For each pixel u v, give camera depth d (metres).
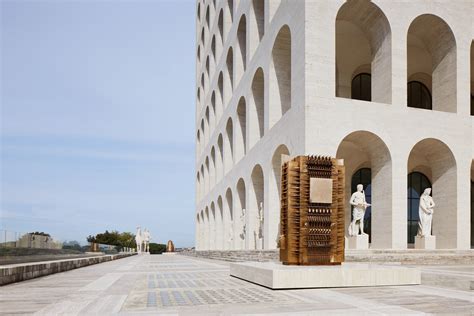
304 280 7.89
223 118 34.31
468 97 19.86
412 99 27.73
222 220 36.50
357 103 17.28
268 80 21.23
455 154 19.06
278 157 20.48
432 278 9.67
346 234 24.02
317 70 16.64
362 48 24.53
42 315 5.34
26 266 10.86
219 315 5.14
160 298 6.80
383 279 8.28
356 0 18.34
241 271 10.20
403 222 17.45
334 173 9.68
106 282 9.93
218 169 37.84
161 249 94.06
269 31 21.41
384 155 18.03
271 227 20.45
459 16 20.22
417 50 24.70
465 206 18.98
